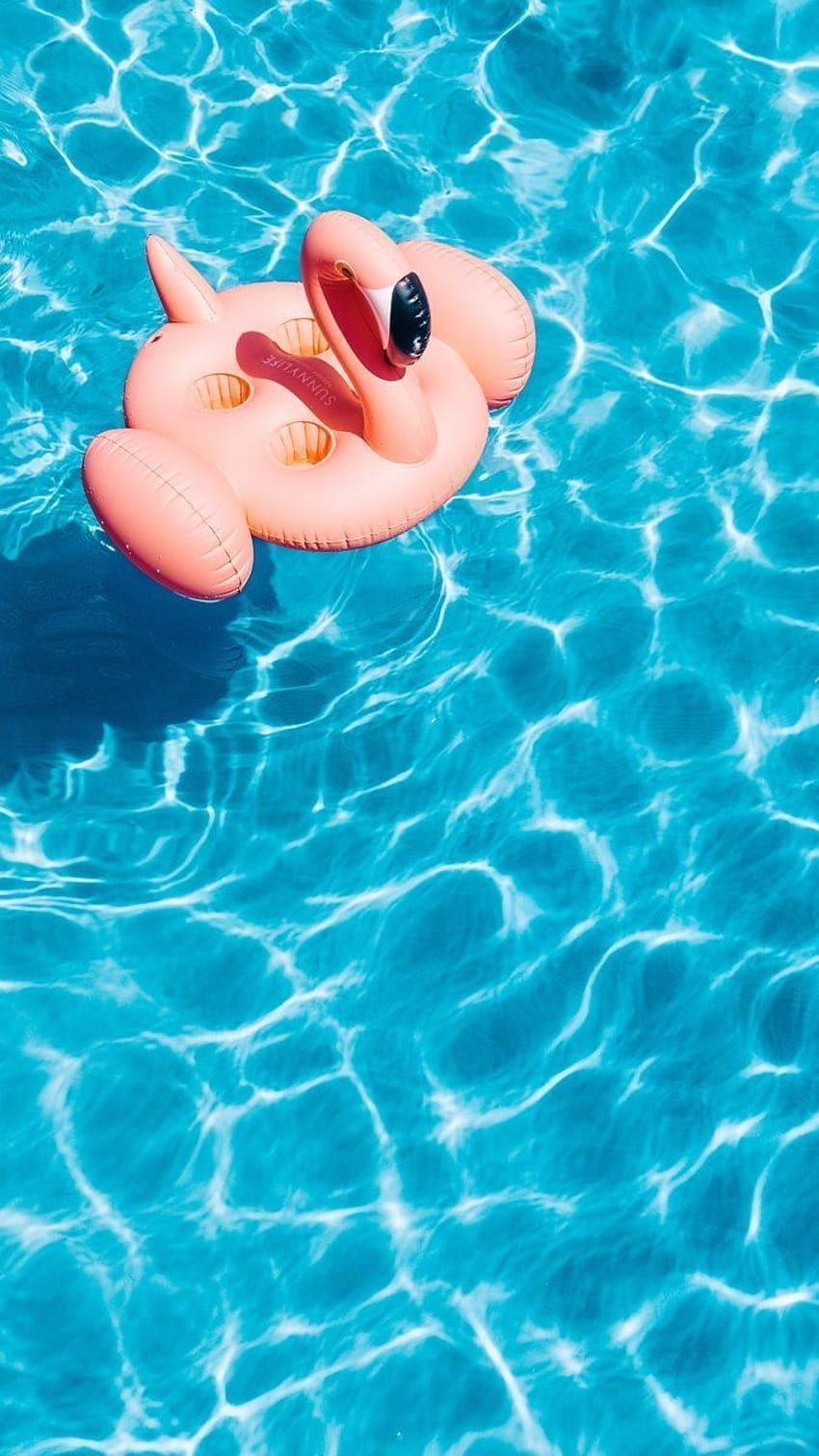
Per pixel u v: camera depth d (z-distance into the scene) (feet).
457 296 15.84
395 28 18.83
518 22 18.79
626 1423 14.88
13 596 16.74
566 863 16.05
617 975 15.79
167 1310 15.10
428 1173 15.38
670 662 16.56
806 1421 14.89
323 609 16.72
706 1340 15.05
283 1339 15.05
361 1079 15.57
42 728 16.39
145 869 16.05
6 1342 15.02
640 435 17.28
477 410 15.66
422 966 15.81
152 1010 15.71
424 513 15.46
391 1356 15.01
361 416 15.39
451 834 16.12
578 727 16.39
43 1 18.78
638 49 18.67
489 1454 14.82
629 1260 15.20
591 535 16.93
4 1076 15.56
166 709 16.44
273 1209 15.30
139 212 18.07
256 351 15.66
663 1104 15.51
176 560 14.97
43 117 18.40
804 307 17.74
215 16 18.78
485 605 16.74
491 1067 15.61
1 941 15.85
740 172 18.24
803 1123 15.46
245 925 15.92
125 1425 14.87
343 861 16.06
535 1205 15.31
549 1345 15.03
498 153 18.35
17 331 17.63
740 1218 15.28
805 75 18.53
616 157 18.31
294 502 15.19
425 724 16.40
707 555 16.85
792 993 15.72
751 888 15.97
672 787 16.22
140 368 15.62
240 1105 15.52
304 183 18.21
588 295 17.79
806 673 16.51
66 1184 15.34
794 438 17.22
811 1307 15.11
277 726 16.40
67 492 17.06
